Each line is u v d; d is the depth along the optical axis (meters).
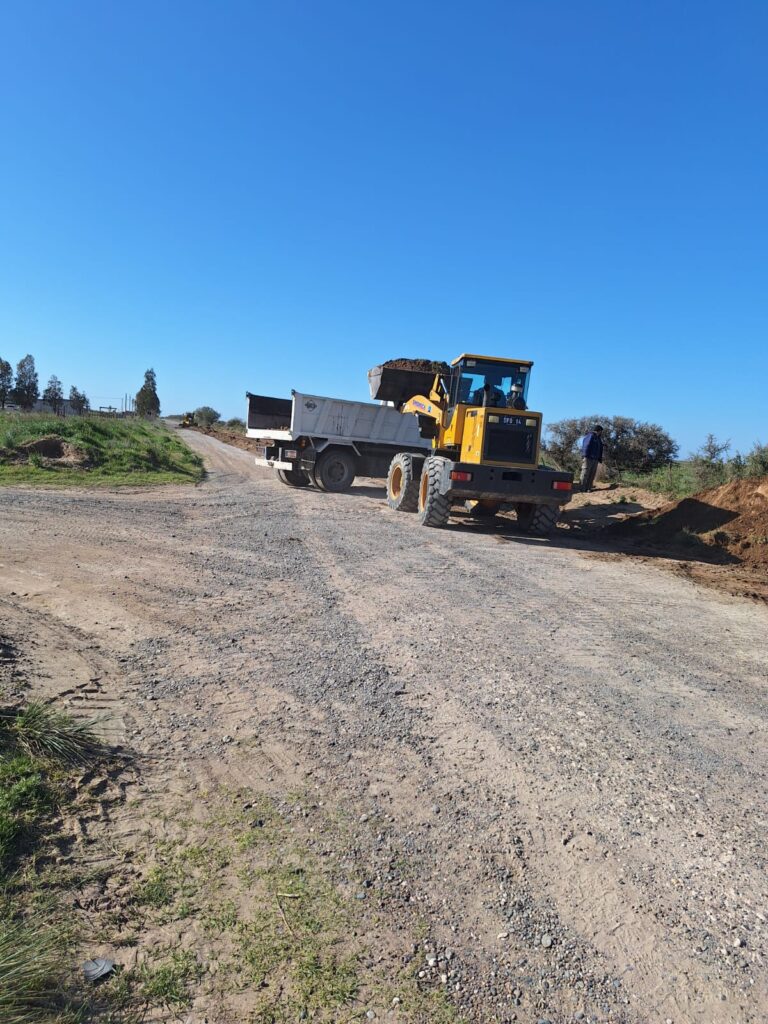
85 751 3.84
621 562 10.12
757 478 12.36
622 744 4.14
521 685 5.00
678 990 2.38
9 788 3.35
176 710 4.50
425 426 14.84
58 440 18.98
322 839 3.20
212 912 2.73
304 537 10.77
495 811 3.43
